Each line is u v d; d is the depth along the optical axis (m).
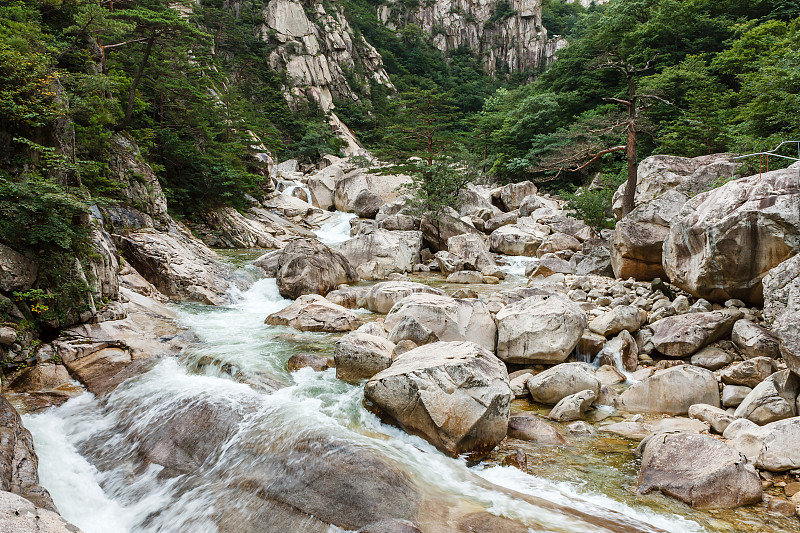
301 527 5.61
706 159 19.41
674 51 36.66
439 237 27.48
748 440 6.85
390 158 45.22
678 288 13.40
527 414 8.37
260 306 15.87
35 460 6.86
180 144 26.91
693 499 5.93
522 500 5.93
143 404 8.30
